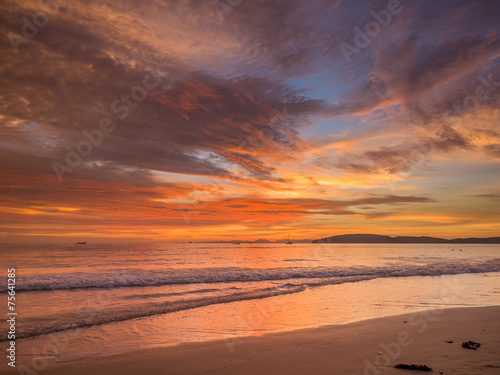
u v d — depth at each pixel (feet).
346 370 15.20
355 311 31.96
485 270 78.79
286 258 152.15
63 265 93.71
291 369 15.56
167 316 29.55
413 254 214.90
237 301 37.37
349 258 158.10
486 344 19.38
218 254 183.01
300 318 28.71
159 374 15.31
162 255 157.38
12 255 141.59
